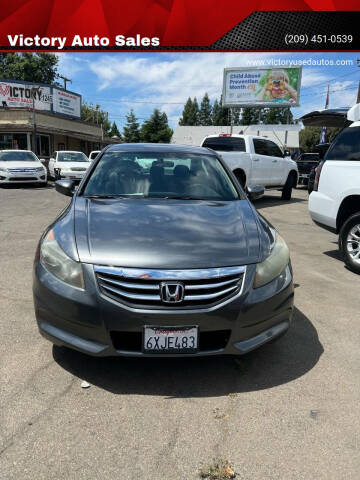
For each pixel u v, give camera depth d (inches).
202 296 89.9
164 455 75.5
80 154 725.3
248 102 1190.3
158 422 84.6
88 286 90.5
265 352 116.0
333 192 204.8
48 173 763.4
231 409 89.7
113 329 89.4
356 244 198.1
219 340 94.3
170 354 90.3
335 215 204.4
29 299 148.9
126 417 85.8
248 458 75.5
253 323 94.2
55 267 96.0
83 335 91.6
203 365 107.2
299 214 395.2
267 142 470.6
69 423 83.2
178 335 89.6
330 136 1720.0
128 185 139.7
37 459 73.4
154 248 95.4
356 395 96.4
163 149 163.0
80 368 103.6
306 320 139.6
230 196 140.4
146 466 72.7
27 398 90.7
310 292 168.6
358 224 194.9
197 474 71.4
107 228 104.4
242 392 96.2
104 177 142.9
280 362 110.7
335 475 72.1
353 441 80.8
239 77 1184.8
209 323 90.0
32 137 1014.4
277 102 1172.5
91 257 93.1
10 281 168.1
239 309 91.7
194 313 88.8
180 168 150.6
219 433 81.9
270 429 83.6
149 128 2322.8
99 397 92.2
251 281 94.6
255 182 433.4
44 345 114.5
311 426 84.9
